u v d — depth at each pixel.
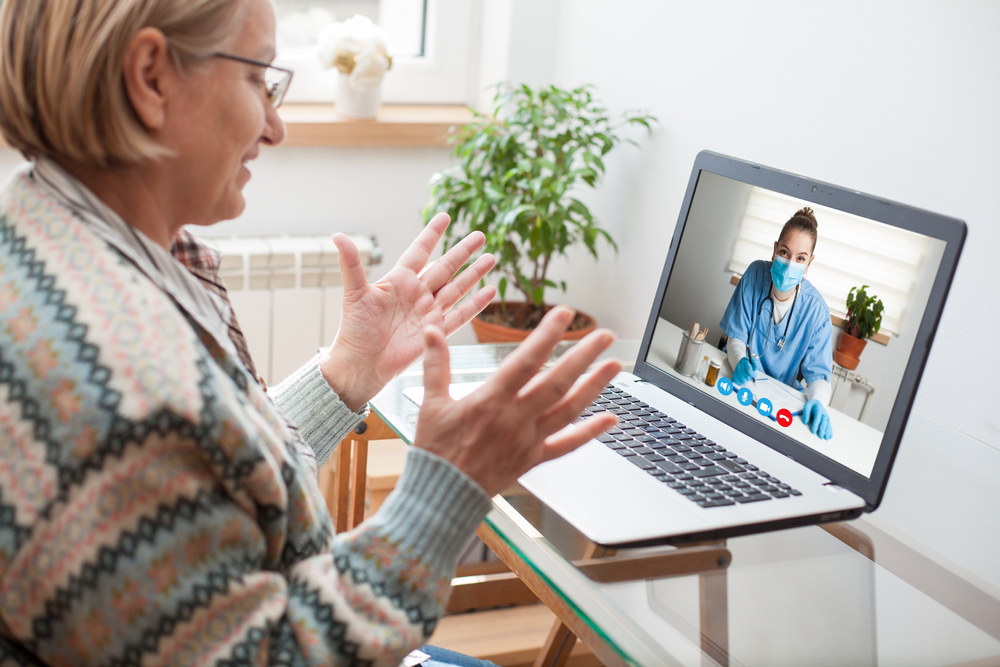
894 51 1.17
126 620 0.52
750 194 0.96
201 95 0.61
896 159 1.18
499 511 0.79
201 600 0.54
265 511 0.59
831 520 0.82
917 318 0.79
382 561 0.60
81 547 0.51
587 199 2.00
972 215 1.08
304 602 0.60
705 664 0.64
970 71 1.07
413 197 2.15
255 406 0.65
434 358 0.65
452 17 2.19
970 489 0.94
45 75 0.56
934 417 1.15
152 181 0.63
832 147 1.29
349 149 2.05
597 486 0.81
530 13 2.04
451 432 0.63
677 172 1.66
